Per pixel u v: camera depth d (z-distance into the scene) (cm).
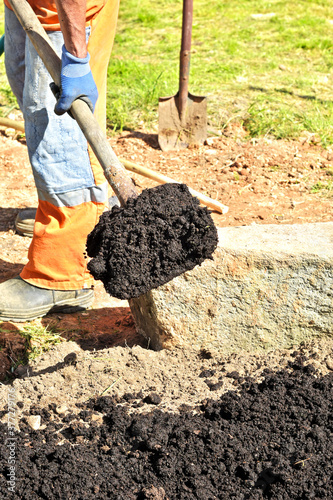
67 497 215
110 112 624
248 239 286
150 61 793
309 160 527
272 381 263
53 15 285
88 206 321
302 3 1054
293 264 275
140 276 202
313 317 288
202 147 561
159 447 232
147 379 277
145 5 1068
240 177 507
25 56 307
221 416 250
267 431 241
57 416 254
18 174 515
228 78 724
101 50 312
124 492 219
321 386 260
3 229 432
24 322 333
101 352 287
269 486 221
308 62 791
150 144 574
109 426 245
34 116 302
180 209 210
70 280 336
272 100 652
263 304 284
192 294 278
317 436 235
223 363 288
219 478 223
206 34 910
